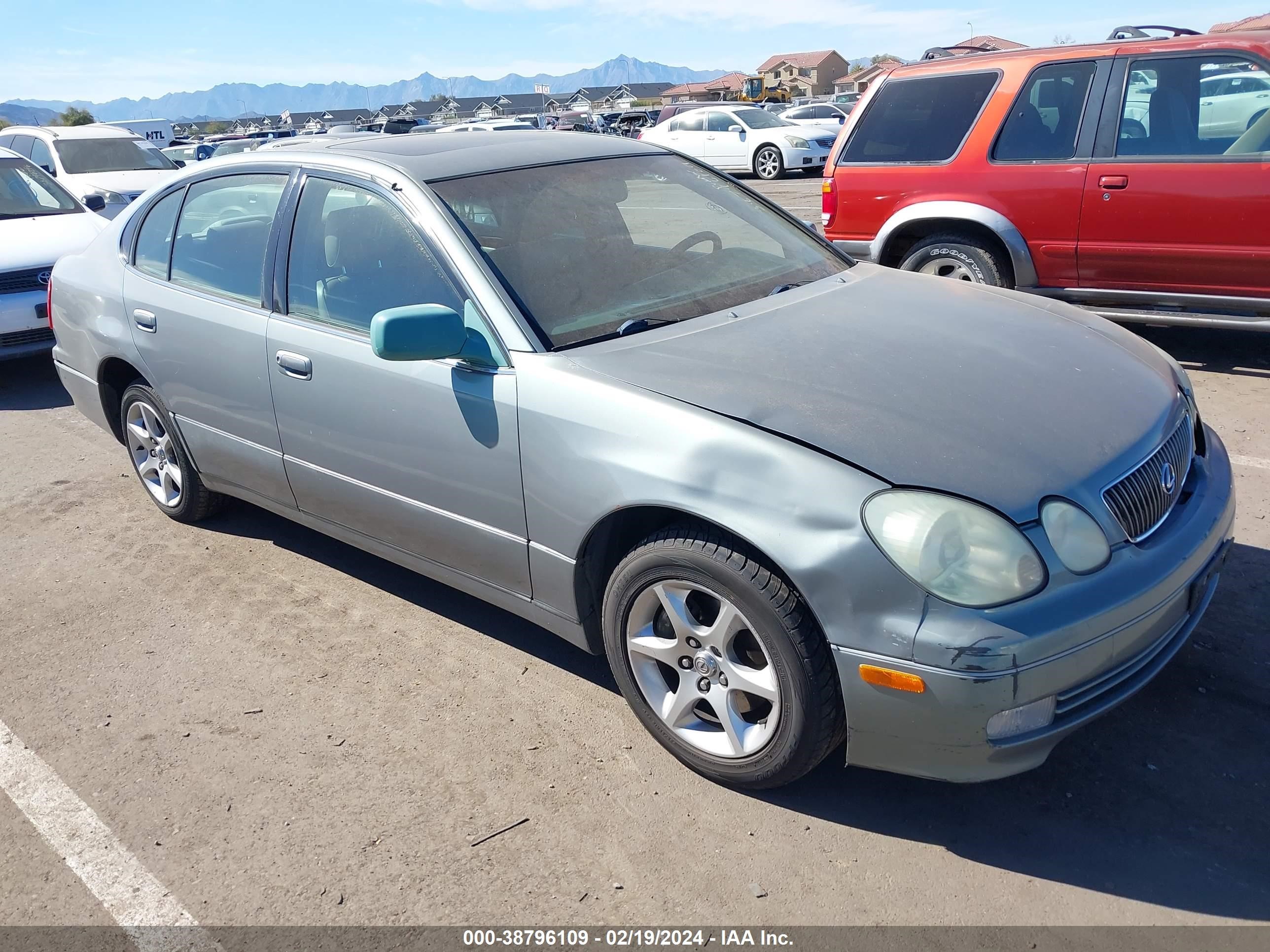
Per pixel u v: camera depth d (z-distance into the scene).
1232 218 5.15
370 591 3.89
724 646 2.52
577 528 2.70
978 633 2.11
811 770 2.55
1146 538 2.44
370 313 3.21
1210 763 2.63
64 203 8.34
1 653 3.59
